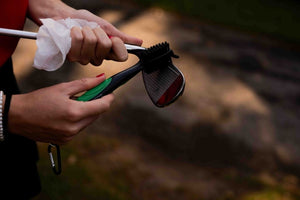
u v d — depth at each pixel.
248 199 2.48
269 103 3.96
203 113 3.35
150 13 5.31
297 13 7.81
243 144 3.11
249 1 7.55
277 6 7.87
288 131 3.53
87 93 0.85
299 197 2.65
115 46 0.85
